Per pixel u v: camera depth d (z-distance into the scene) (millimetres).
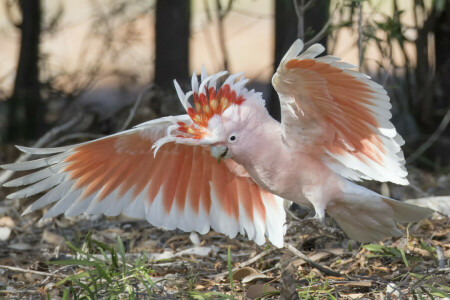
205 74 8258
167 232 11820
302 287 8359
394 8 12742
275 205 9102
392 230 8523
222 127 7969
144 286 8570
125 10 19609
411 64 16219
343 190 8273
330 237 10523
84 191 8828
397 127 17016
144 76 20625
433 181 14594
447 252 9328
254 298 8320
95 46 24500
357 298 8102
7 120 18109
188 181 9164
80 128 17250
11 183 8414
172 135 8266
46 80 18688
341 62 7105
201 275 9484
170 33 17250
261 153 8141
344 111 7855
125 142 8695
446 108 16359
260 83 24844
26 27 18141
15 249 11141
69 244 8969
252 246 10914
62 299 7871
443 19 16016
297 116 7855
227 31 29484
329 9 13930
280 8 16047
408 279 8492
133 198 9070
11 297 8766
